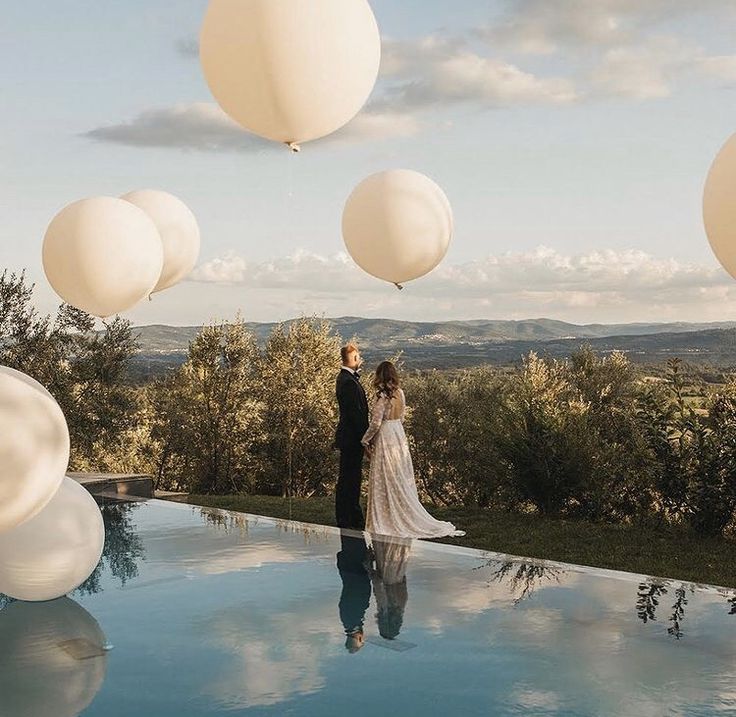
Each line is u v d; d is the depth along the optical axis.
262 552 4.75
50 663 3.01
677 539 7.09
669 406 7.54
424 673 2.86
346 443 6.88
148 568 4.41
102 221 4.07
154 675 2.89
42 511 3.38
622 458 7.96
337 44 2.95
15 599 3.77
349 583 4.05
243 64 2.94
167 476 15.96
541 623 3.37
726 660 2.94
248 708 2.60
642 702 2.59
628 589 3.86
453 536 6.91
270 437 15.18
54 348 12.23
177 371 15.73
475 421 9.91
